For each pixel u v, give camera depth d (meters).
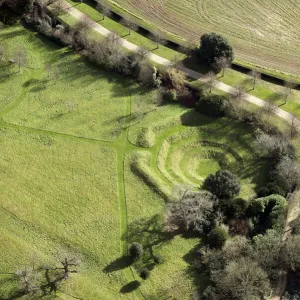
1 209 77.75
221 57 101.00
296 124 92.75
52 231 75.56
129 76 100.94
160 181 83.00
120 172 84.00
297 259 71.75
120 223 77.12
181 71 101.75
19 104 93.88
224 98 95.38
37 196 79.81
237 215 78.12
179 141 91.94
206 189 81.50
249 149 90.62
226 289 67.94
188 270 72.06
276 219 77.00
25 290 68.19
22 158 85.00
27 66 100.88
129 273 71.50
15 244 73.50
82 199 79.81
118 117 92.88
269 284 70.06
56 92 96.56
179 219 77.12
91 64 102.75
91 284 70.06
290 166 83.12
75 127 90.44
